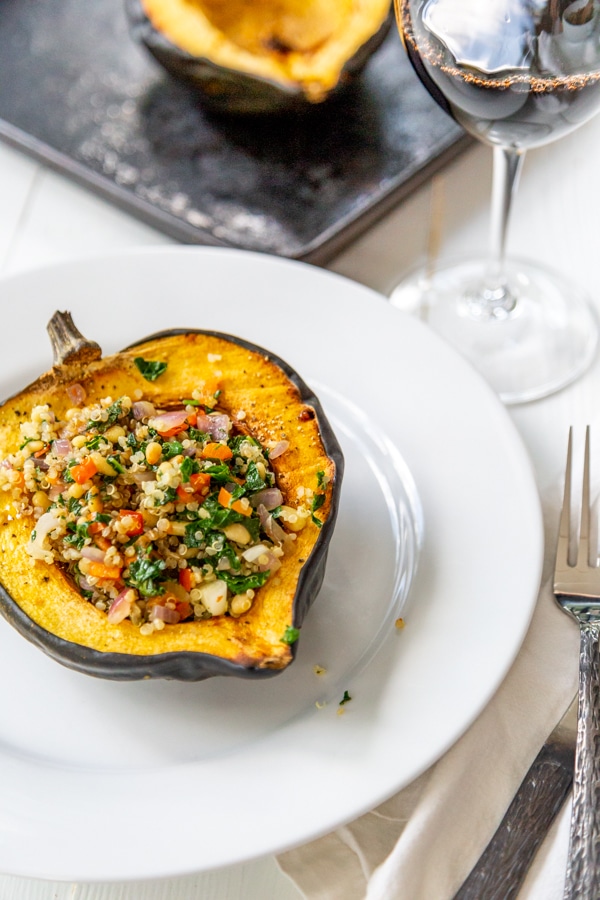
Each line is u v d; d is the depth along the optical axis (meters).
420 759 0.37
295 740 0.38
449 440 0.44
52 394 0.42
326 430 0.41
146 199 0.54
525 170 0.55
